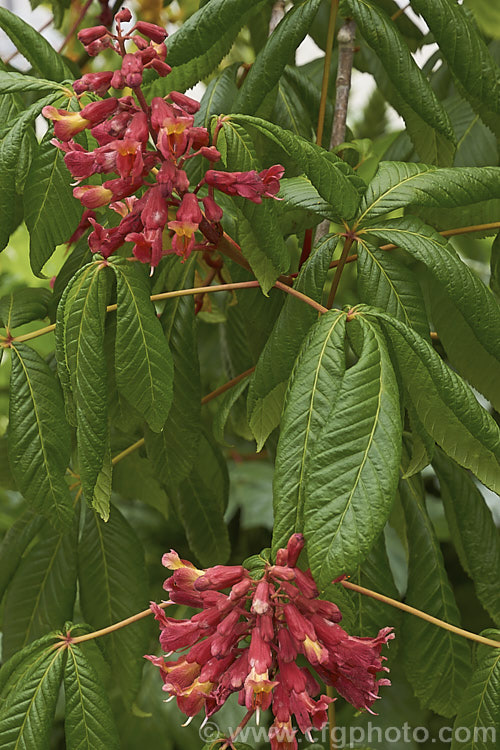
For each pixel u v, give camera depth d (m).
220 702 0.77
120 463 1.03
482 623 1.24
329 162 0.80
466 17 0.86
